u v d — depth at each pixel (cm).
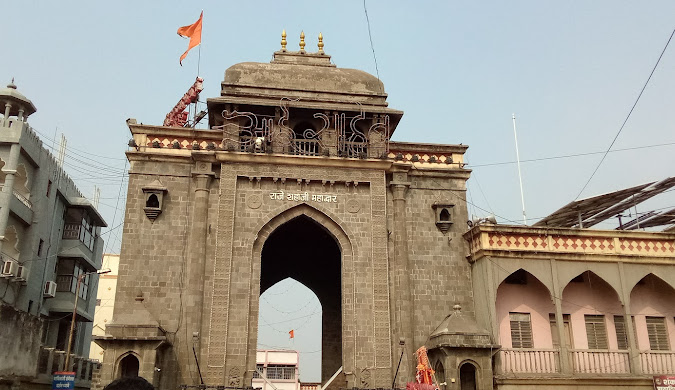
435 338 2539
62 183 3906
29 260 3356
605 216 3084
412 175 2861
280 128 2830
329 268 3519
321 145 2841
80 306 4088
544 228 2664
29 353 2577
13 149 3184
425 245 2762
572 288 2811
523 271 2811
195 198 2641
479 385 2411
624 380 2544
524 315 2742
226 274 2525
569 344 2722
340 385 2800
